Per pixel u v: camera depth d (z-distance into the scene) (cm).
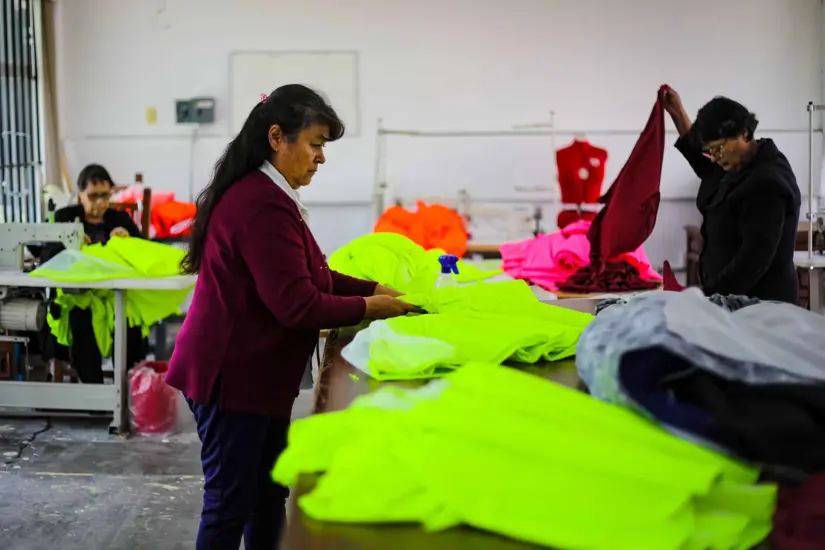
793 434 89
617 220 315
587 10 686
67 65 698
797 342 106
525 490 85
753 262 250
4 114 617
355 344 162
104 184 436
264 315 191
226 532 195
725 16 679
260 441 196
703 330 101
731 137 254
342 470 92
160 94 702
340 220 711
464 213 632
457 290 198
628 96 692
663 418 95
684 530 80
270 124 190
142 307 383
